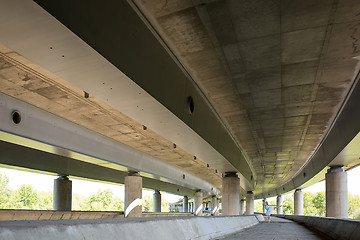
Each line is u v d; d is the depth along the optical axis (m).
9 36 8.00
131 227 5.10
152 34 11.51
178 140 18.98
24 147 29.64
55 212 29.59
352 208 120.00
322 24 11.29
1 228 2.78
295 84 16.69
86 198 135.50
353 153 23.53
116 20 9.38
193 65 14.45
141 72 10.98
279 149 32.78
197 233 8.37
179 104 14.55
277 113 21.25
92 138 24.09
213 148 20.92
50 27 7.58
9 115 16.66
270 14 10.61
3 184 77.06
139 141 27.84
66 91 16.72
